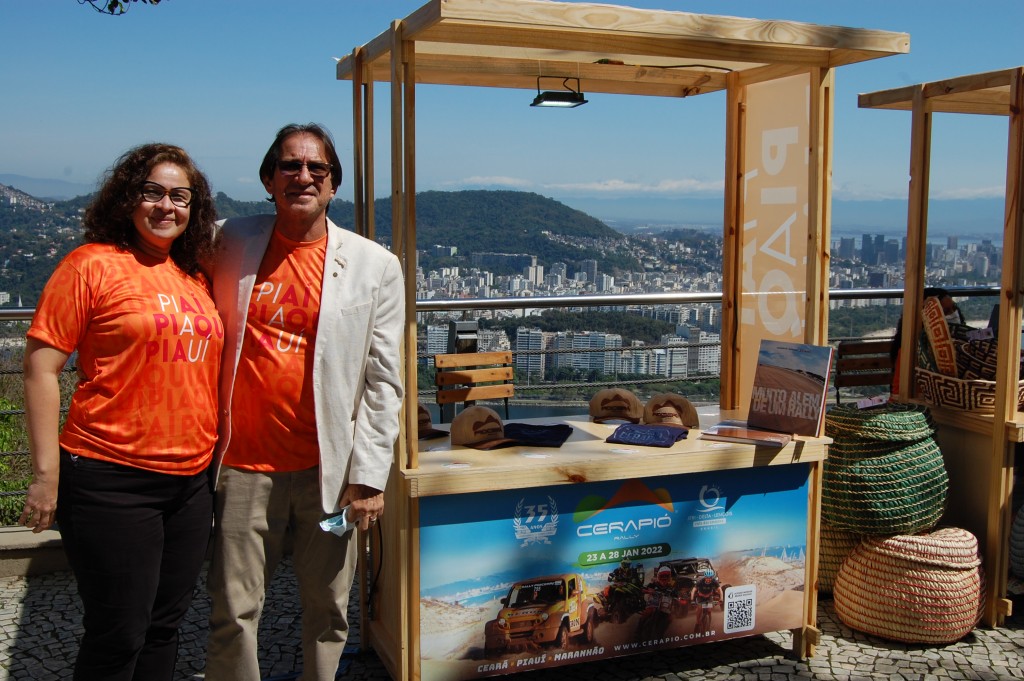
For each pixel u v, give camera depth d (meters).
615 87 3.90
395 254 2.87
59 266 2.23
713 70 3.87
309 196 2.48
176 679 3.22
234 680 2.62
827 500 3.71
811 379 3.41
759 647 3.57
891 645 3.58
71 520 2.26
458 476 2.88
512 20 2.60
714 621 3.32
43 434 2.19
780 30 2.99
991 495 3.78
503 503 2.99
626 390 3.89
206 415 2.40
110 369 2.24
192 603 3.88
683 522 3.25
